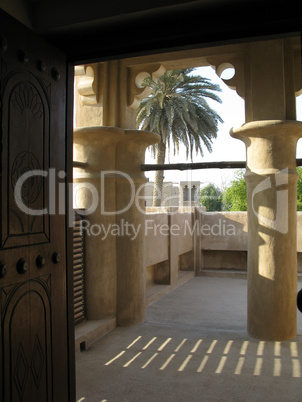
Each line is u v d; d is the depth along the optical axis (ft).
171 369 12.93
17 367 6.52
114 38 7.39
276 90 15.60
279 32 6.68
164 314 20.58
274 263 15.67
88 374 12.54
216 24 6.73
